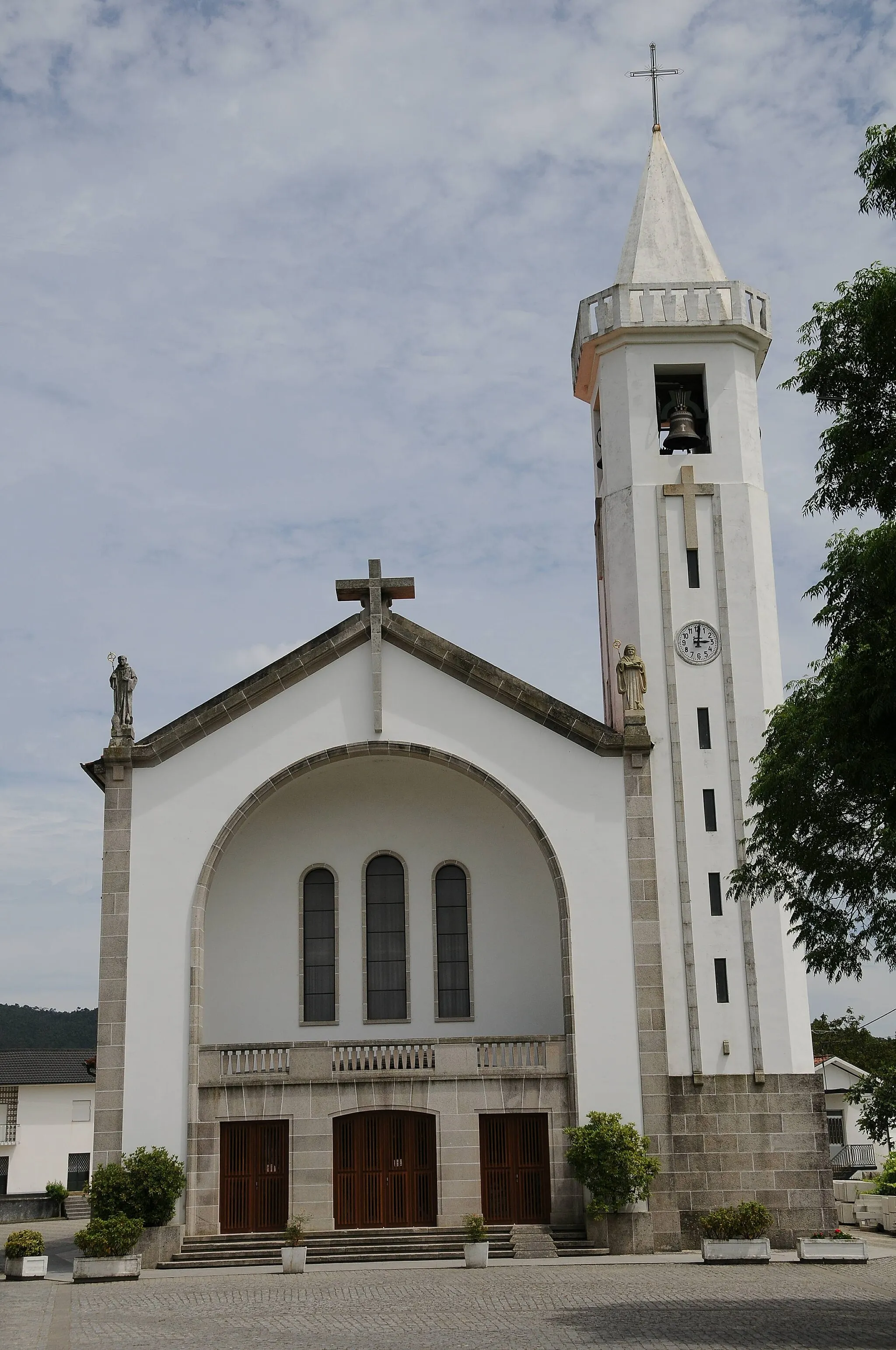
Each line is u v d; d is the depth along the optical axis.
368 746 33.88
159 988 32.12
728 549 35.88
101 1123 31.30
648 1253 30.25
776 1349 17.16
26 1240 29.55
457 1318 20.73
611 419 37.19
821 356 20.02
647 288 37.38
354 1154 31.78
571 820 33.47
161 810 33.34
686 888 33.25
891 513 19.34
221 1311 22.27
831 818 21.67
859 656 19.19
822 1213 31.27
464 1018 35.19
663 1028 32.06
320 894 36.19
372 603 34.59
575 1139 30.92
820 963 22.22
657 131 41.03
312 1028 35.16
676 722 34.50
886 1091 33.53
